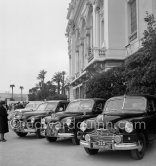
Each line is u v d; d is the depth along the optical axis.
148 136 9.36
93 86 18.73
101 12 32.19
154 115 10.12
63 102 15.79
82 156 9.62
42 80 94.12
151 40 10.52
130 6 26.78
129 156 9.37
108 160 8.90
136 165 8.16
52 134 11.95
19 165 8.50
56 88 85.81
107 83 18.36
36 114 14.91
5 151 10.91
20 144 12.68
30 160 9.17
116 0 27.42
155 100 10.81
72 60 55.31
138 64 12.02
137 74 11.83
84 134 9.39
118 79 18.12
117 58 26.30
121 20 27.34
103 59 26.47
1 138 13.66
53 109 15.25
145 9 21.00
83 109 12.82
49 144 12.41
